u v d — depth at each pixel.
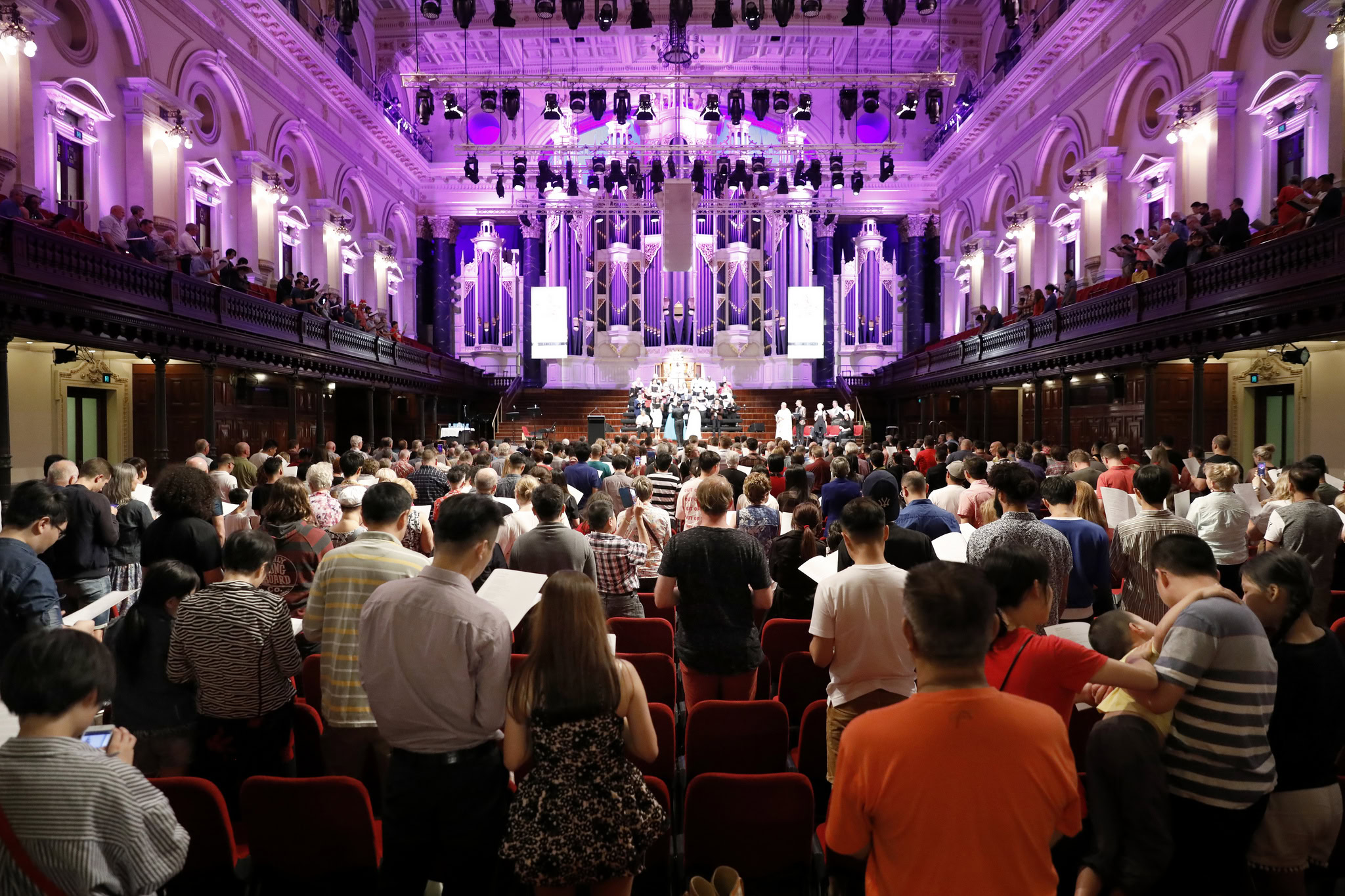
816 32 25.66
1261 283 10.11
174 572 3.34
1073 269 20.72
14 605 3.74
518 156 24.30
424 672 2.61
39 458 13.48
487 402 29.89
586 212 30.33
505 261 31.14
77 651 1.98
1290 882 2.67
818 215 30.61
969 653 1.86
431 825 2.65
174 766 3.28
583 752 2.43
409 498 3.49
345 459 6.99
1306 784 2.64
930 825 1.78
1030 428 21.58
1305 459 5.57
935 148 29.72
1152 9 16.69
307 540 4.55
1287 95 13.02
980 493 6.77
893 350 30.59
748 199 30.16
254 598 3.25
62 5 13.10
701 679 4.09
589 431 24.09
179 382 15.20
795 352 29.03
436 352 27.86
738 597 4.07
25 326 9.36
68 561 5.57
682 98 29.14
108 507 5.73
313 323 16.69
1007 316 21.61
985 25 25.50
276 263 19.31
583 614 2.47
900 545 4.06
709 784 2.84
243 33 18.03
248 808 2.75
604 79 19.50
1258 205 13.99
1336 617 5.70
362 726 3.28
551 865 2.38
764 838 2.89
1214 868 2.56
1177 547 2.78
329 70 21.14
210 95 16.95
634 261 30.97
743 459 11.46
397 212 28.20
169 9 15.33
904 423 27.84
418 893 2.68
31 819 1.88
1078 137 19.81
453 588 2.69
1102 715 3.53
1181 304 11.90
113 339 10.88
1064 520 4.44
